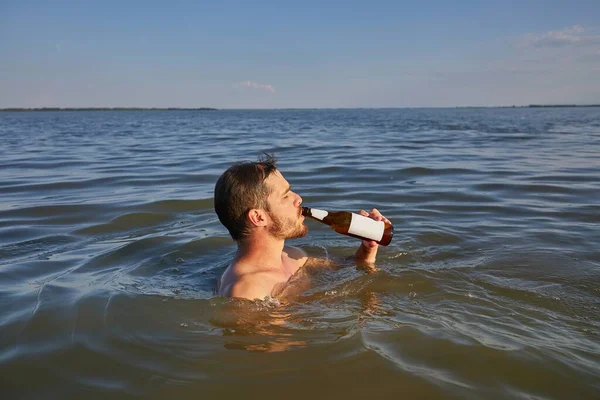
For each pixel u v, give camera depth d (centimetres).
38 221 214
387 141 649
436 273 144
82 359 95
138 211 229
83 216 222
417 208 232
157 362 94
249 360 94
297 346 99
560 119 1698
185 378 88
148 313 117
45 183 314
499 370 90
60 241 184
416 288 133
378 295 129
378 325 109
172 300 125
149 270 151
